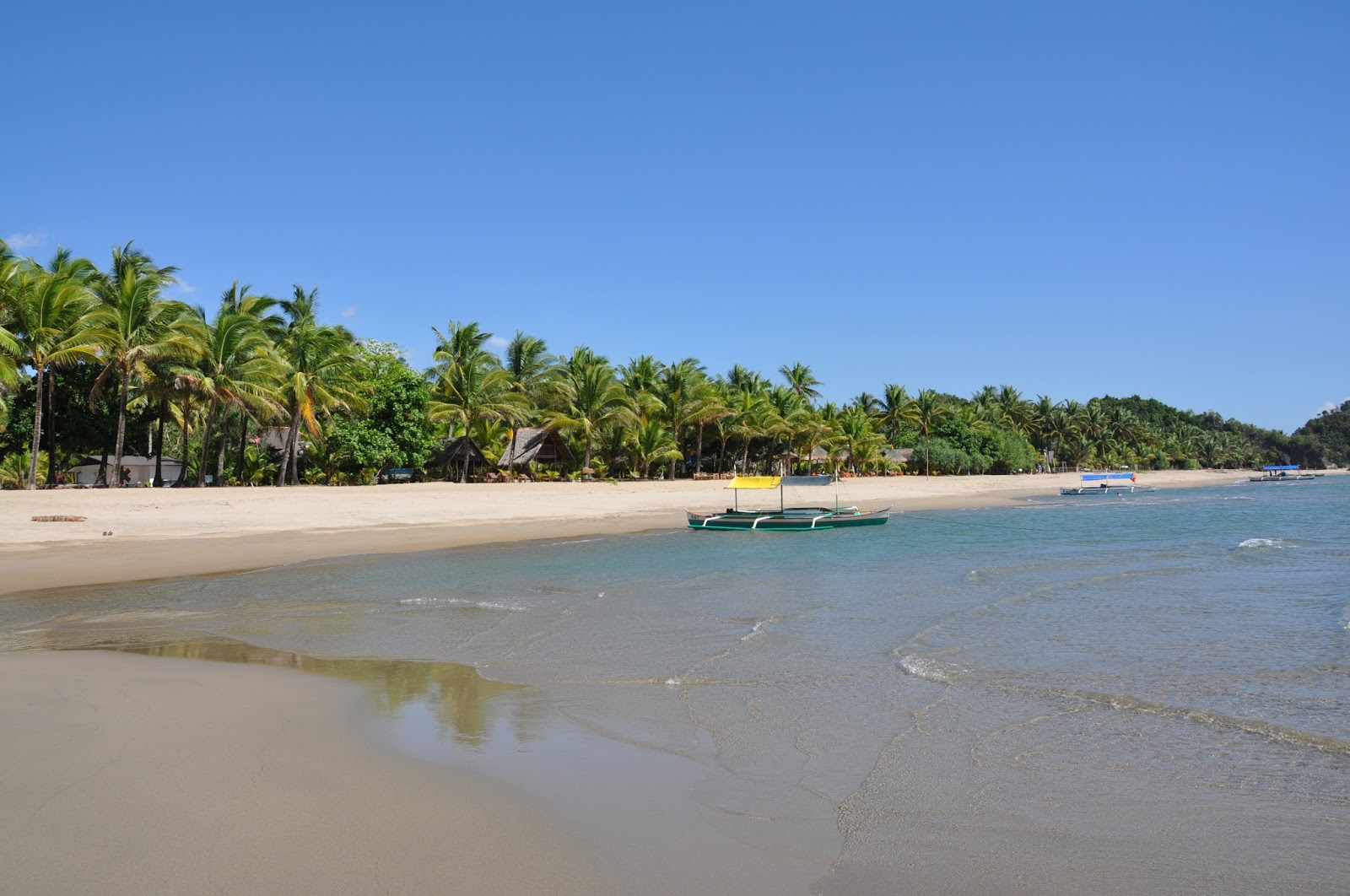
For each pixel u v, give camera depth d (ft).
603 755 22.34
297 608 47.70
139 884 14.57
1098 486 248.52
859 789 20.01
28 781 19.47
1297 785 20.36
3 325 109.81
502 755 22.22
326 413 151.23
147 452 158.10
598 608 47.24
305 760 21.42
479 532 105.40
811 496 190.39
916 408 317.01
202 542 83.97
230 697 27.68
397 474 180.86
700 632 40.04
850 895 14.70
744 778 20.72
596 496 153.48
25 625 42.60
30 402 131.34
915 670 32.12
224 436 140.56
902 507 176.76
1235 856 16.51
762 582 58.59
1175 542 86.89
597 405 183.93
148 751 21.77
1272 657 34.19
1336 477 428.56
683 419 210.18
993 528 114.21
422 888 14.62
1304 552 75.25
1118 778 20.85
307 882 14.79
